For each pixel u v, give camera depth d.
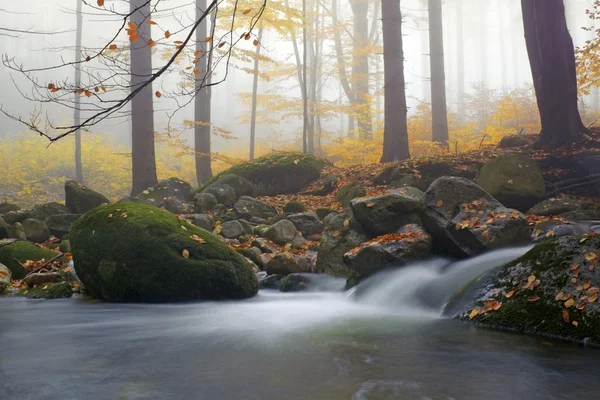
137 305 6.79
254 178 14.68
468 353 4.11
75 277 8.05
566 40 12.79
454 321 5.34
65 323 5.72
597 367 3.67
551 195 10.88
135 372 3.84
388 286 6.72
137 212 7.42
